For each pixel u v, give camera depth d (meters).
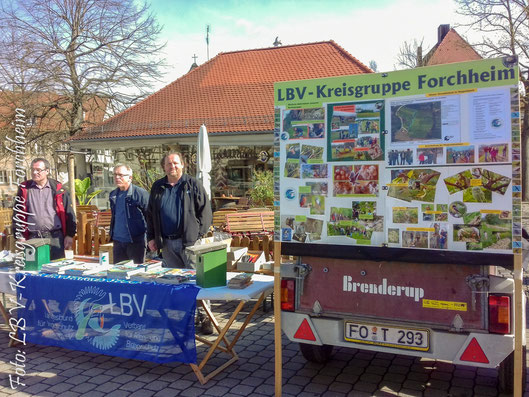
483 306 3.11
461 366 4.26
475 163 2.99
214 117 19.56
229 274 4.71
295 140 3.49
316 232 3.45
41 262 4.86
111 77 23.52
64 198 5.75
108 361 4.54
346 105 3.33
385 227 3.24
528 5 17.81
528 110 22.09
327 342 3.54
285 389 3.82
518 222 2.91
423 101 3.11
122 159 20.58
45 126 24.41
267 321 5.71
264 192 13.59
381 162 3.24
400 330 3.32
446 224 3.07
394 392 3.74
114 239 5.58
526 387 3.73
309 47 23.20
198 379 4.05
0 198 28.09
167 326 3.96
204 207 5.11
